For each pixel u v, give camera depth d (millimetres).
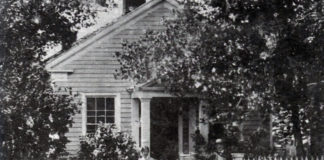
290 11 14406
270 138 15602
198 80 14617
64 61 19188
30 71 12297
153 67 15883
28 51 12320
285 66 14227
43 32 12664
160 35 15523
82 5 13203
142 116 18375
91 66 19375
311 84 14625
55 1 12664
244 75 14336
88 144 14195
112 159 14320
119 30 19672
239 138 14688
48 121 12344
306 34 14266
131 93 19438
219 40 14352
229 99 14375
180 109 18047
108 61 19500
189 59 14781
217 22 14781
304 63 14344
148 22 19844
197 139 15820
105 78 19453
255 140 14633
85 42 19375
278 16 14438
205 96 14781
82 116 18969
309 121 14352
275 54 14242
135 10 19672
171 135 20141
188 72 14758
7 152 12008
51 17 12602
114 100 19453
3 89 11969
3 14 12070
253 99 14172
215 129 15836
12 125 12039
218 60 14516
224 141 14734
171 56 15070
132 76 17359
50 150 13086
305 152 14188
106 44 19562
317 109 14344
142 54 15906
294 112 14539
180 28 14984
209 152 15195
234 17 14766
